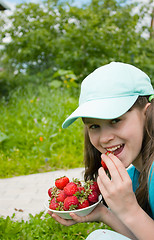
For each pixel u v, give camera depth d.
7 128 5.54
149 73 7.96
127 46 7.89
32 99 6.64
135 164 1.62
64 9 8.46
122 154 1.38
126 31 7.72
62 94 6.79
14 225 2.39
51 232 2.31
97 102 1.33
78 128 5.25
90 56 7.67
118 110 1.29
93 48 7.59
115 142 1.36
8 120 5.82
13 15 8.77
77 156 4.55
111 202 1.29
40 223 2.40
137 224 1.25
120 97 1.34
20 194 3.31
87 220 1.62
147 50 8.41
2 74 8.95
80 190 1.58
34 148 4.71
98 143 1.43
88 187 1.60
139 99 1.40
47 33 8.37
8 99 7.68
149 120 1.40
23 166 4.16
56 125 5.30
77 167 4.20
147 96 1.45
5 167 4.10
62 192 1.61
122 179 1.28
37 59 8.98
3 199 3.18
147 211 1.54
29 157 4.54
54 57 8.70
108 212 1.69
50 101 6.40
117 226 1.65
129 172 1.83
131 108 1.37
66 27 7.72
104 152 1.45
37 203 3.04
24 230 2.28
